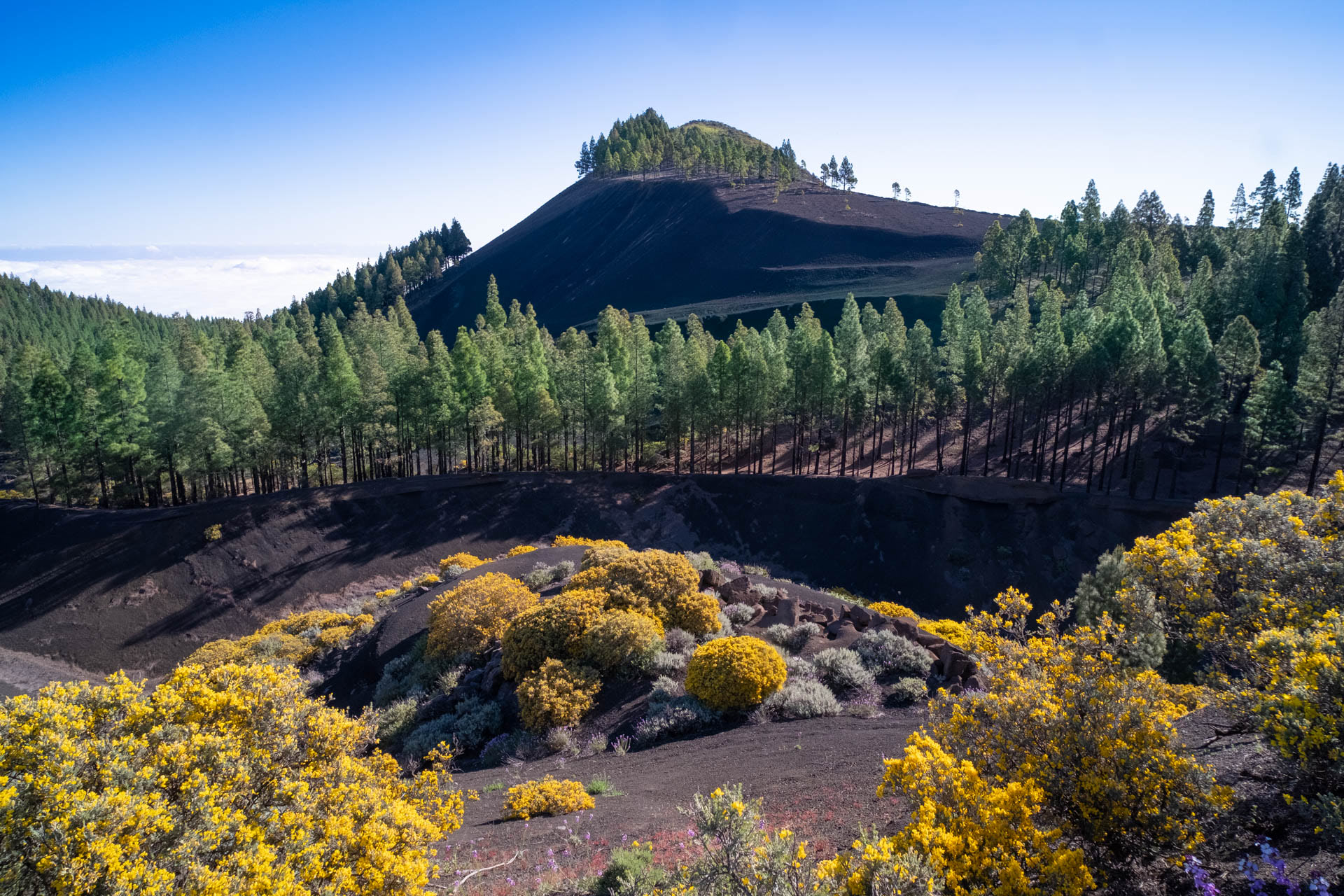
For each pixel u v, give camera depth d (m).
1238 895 7.23
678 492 65.19
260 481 68.50
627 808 13.73
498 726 22.58
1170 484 56.03
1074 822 8.90
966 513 56.88
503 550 59.03
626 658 23.58
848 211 185.75
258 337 111.00
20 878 7.22
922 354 65.62
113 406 57.19
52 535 52.03
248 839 8.60
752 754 16.31
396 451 72.94
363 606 43.94
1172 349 57.91
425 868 9.91
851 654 22.50
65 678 42.97
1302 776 8.72
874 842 8.21
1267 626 12.38
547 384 73.75
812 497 62.12
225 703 10.59
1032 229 111.25
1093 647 10.69
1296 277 68.81
